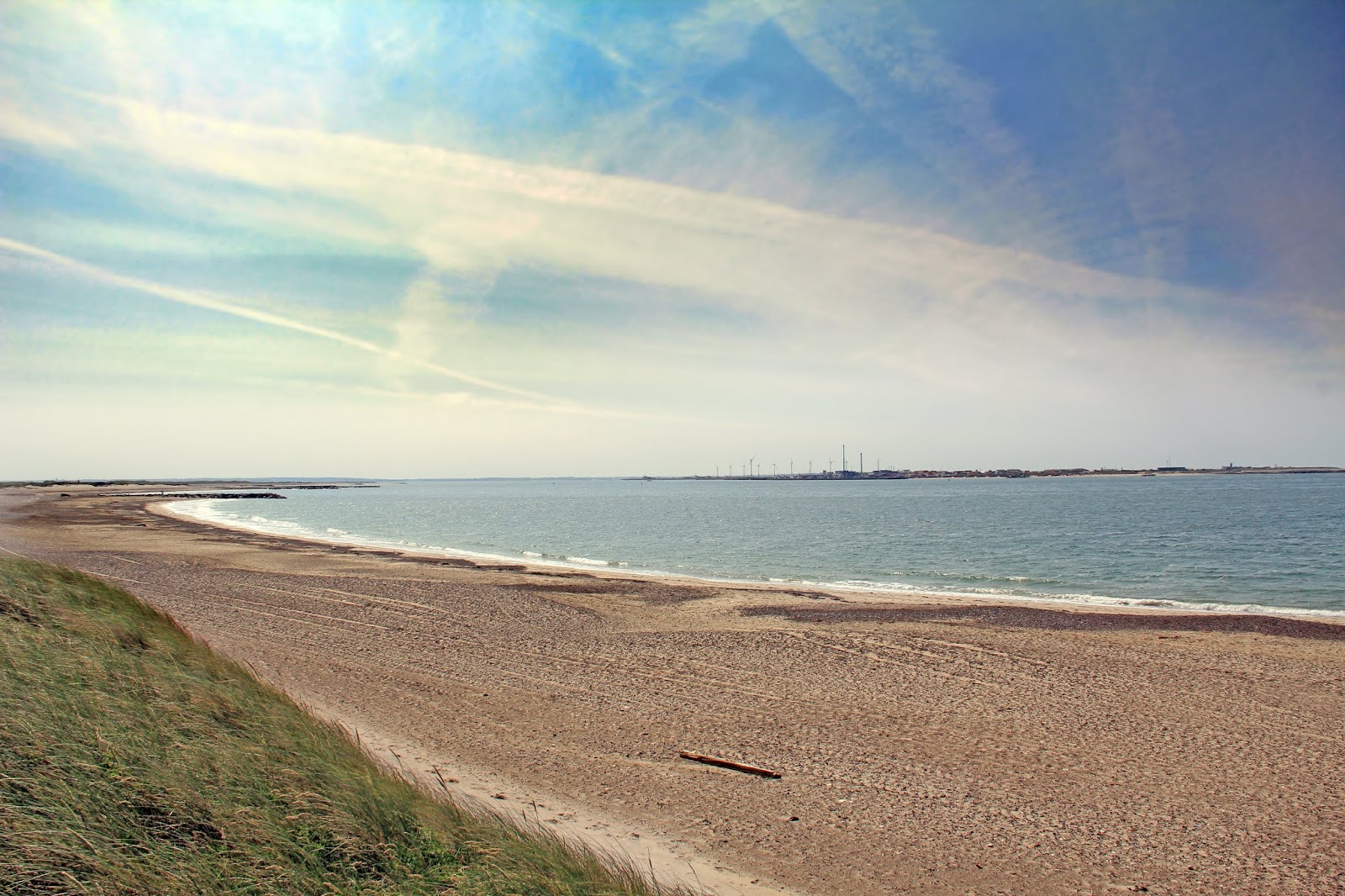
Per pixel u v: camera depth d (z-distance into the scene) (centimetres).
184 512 7725
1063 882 667
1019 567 3516
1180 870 690
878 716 1154
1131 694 1280
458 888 489
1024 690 1305
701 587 2639
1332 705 1220
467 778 853
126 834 455
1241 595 2680
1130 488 16900
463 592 2389
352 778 628
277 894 438
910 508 9475
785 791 862
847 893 638
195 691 776
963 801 839
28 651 735
